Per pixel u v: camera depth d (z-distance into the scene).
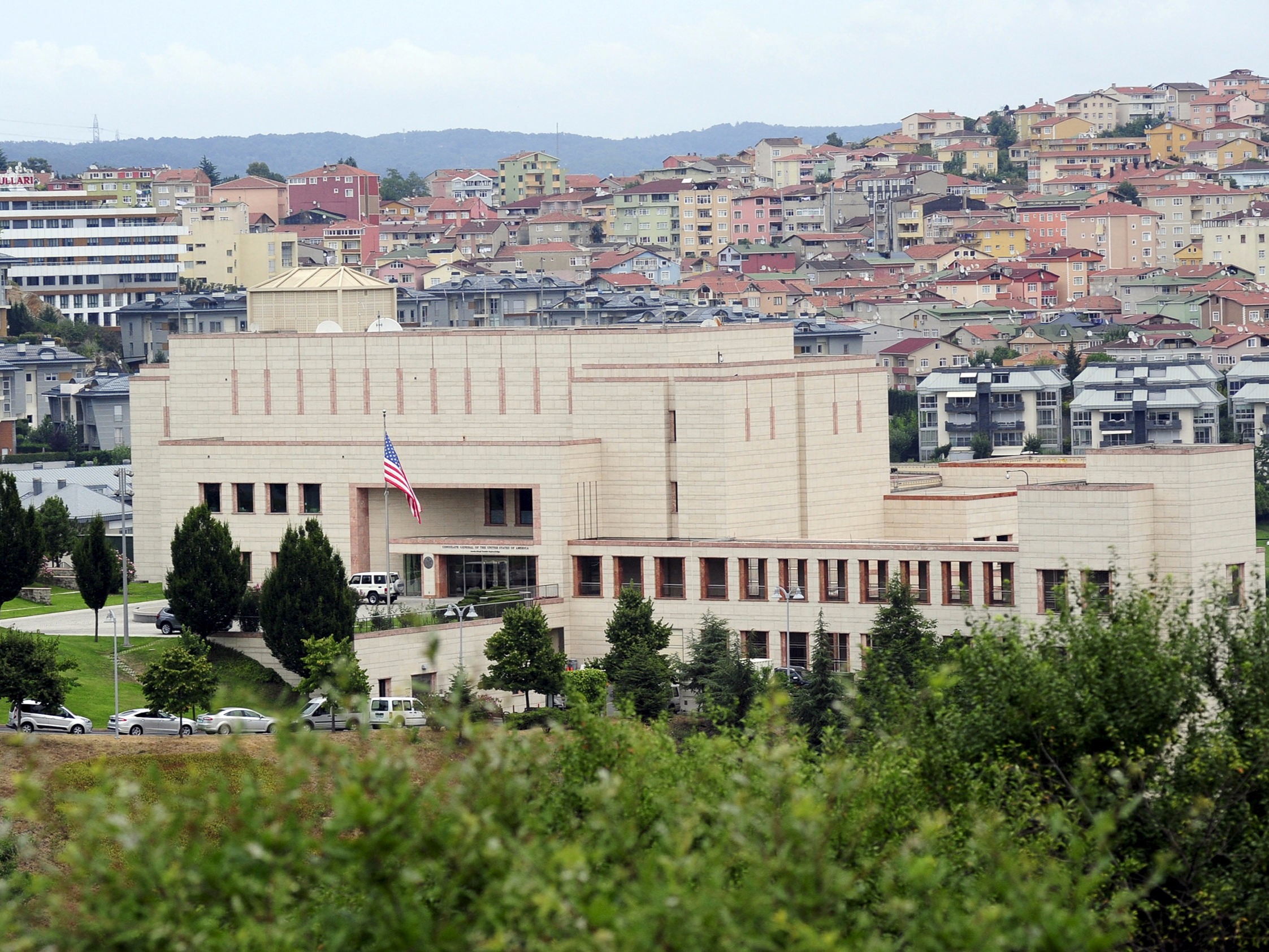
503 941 116.25
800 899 122.00
